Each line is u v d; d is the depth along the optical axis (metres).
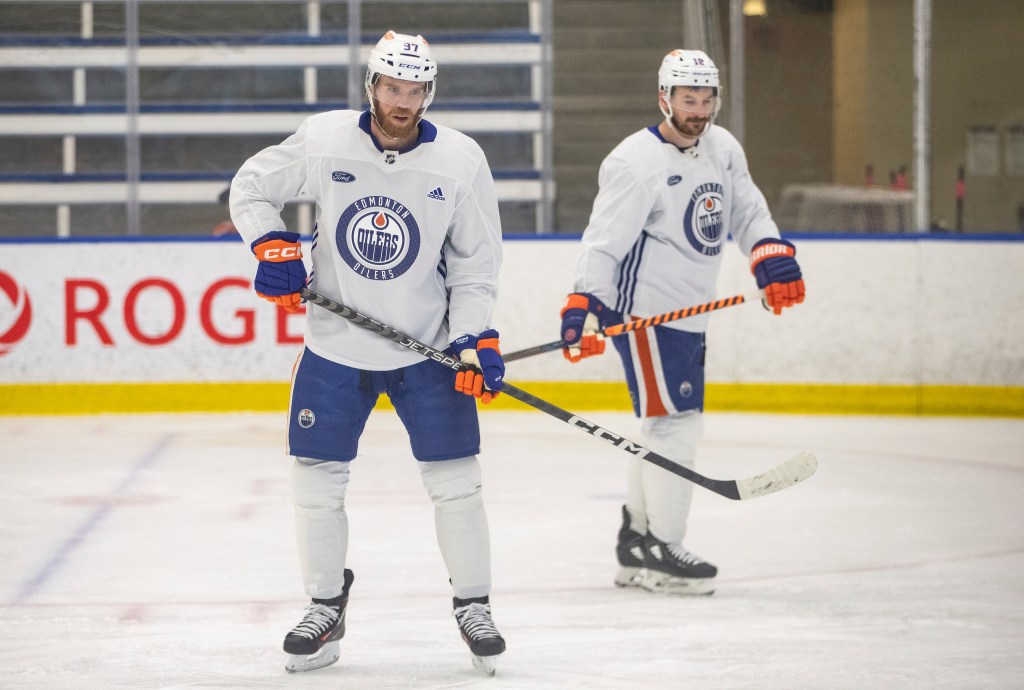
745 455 21.38
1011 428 25.00
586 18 28.48
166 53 28.44
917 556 14.30
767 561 14.10
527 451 21.78
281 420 25.41
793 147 28.34
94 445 22.23
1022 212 28.12
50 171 28.39
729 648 10.59
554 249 26.78
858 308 26.86
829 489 18.56
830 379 26.88
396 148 9.42
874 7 27.98
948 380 26.94
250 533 15.39
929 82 27.97
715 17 28.25
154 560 13.95
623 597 12.51
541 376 26.80
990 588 12.77
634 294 13.01
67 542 14.89
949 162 28.19
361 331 9.60
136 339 26.44
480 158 9.70
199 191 28.62
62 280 26.27
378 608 11.93
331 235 9.57
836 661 10.16
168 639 10.83
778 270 12.93
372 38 28.64
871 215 28.39
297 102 28.67
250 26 28.48
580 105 28.67
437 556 14.16
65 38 28.08
